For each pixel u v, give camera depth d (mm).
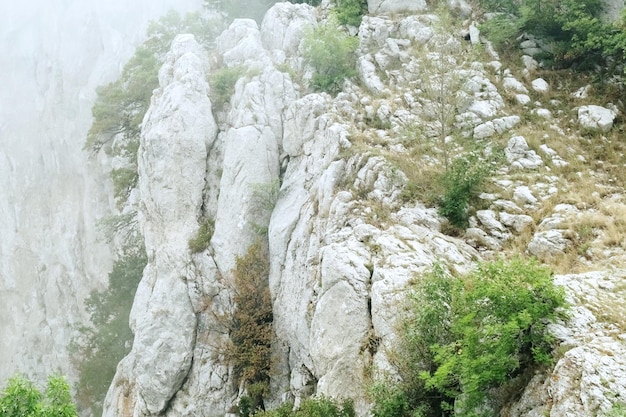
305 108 27016
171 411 24859
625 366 12016
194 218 27547
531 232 19281
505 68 27734
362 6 33500
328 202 22453
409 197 21094
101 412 33000
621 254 16984
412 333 15055
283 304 23219
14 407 15227
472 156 21125
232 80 30453
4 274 44312
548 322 13477
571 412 11688
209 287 25734
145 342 25422
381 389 15031
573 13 27406
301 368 21672
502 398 13422
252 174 26703
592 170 22375
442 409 14672
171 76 31672
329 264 18906
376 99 27172
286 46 32406
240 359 23250
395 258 18109
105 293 36719
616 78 26188
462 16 31078
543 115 25156
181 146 28156
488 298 13766
